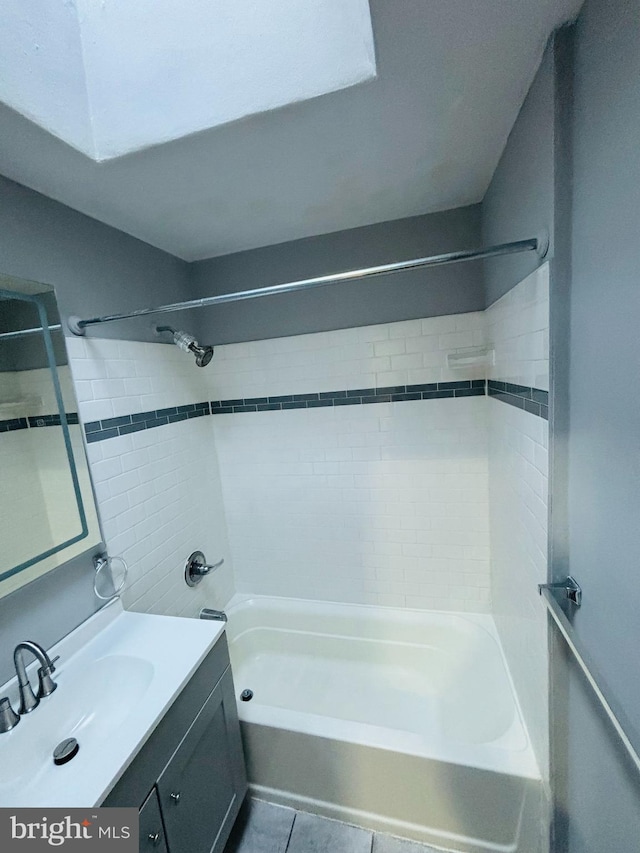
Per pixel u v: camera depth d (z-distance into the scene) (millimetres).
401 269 1047
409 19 721
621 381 648
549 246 853
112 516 1402
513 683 1427
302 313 1865
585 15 699
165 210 1382
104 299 1424
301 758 1371
